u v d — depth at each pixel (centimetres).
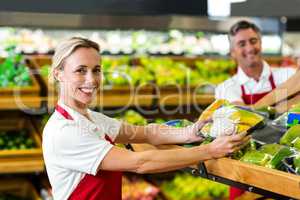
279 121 230
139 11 509
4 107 440
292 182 161
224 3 521
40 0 481
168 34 566
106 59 513
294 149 192
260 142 206
